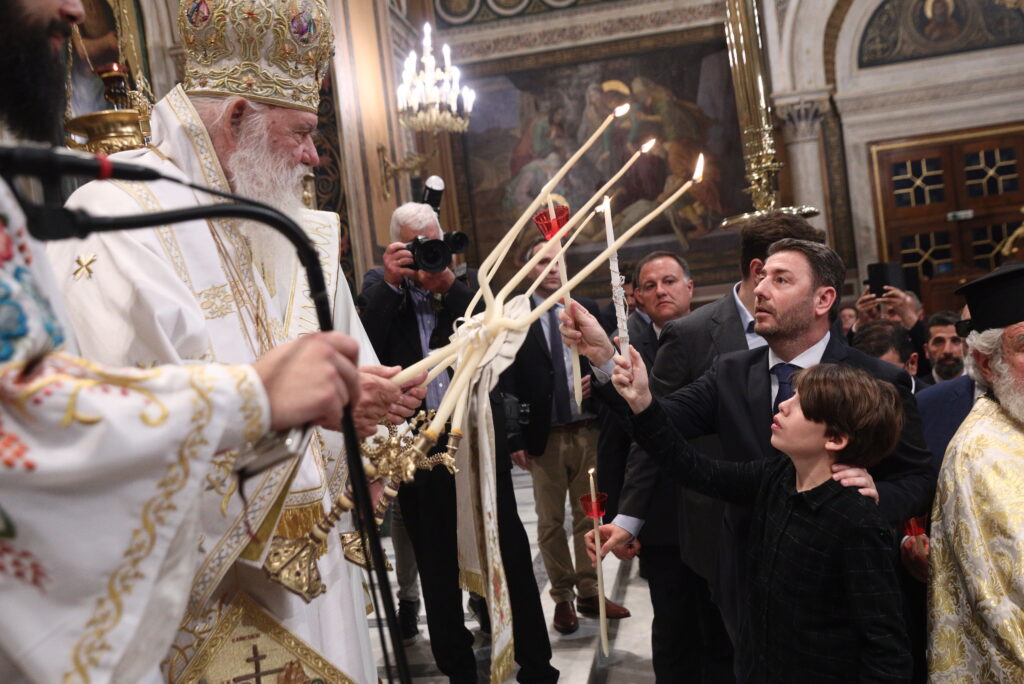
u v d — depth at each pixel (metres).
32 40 1.07
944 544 2.14
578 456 4.14
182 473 0.95
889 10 13.19
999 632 1.93
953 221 13.18
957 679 2.09
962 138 13.16
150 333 1.57
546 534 4.10
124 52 5.31
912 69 13.20
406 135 11.01
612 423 3.77
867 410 2.04
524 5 14.02
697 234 13.68
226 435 0.97
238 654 1.61
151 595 1.01
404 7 13.48
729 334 2.88
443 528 3.17
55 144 1.17
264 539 1.53
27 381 0.89
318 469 1.75
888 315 5.13
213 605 1.61
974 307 2.18
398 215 3.66
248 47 1.86
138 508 0.94
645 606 4.50
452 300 3.35
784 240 2.53
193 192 1.79
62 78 1.15
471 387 1.79
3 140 1.14
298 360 1.02
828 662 2.03
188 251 1.73
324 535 1.55
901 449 2.28
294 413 1.00
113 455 0.90
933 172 13.24
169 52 7.43
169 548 1.01
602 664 3.80
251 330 1.83
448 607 3.19
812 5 13.20
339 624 1.83
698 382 2.64
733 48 9.09
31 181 1.92
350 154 8.20
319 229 2.13
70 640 0.92
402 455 1.62
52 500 0.90
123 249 1.61
